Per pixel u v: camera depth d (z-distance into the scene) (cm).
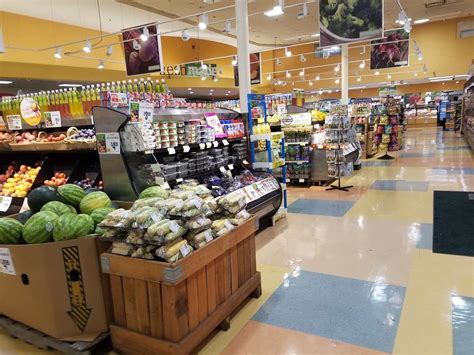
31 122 484
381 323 260
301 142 759
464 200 578
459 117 2070
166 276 215
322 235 455
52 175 456
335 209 574
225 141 466
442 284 312
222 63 1981
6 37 1083
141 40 917
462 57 2017
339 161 695
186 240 237
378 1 577
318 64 2425
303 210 580
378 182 767
